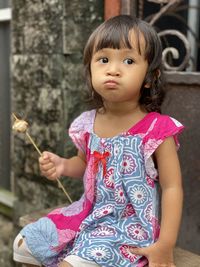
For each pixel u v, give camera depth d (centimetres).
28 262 152
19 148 247
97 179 143
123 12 209
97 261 128
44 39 220
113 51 132
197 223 192
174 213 131
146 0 223
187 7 239
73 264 128
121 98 134
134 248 134
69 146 218
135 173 138
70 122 217
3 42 277
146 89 142
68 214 150
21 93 239
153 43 136
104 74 133
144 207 138
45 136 226
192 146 189
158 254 129
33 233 149
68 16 209
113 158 139
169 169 135
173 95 192
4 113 284
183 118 191
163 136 135
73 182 223
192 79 184
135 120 142
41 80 225
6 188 286
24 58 234
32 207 243
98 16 217
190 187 192
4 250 270
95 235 135
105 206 141
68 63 214
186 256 148
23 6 229
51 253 146
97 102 149
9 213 267
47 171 155
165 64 207
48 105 222
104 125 147
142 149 138
